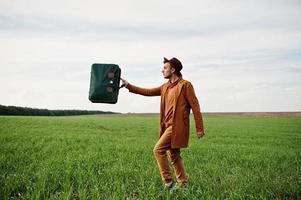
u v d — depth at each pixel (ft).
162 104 15.16
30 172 16.78
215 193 13.52
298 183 15.80
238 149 32.81
